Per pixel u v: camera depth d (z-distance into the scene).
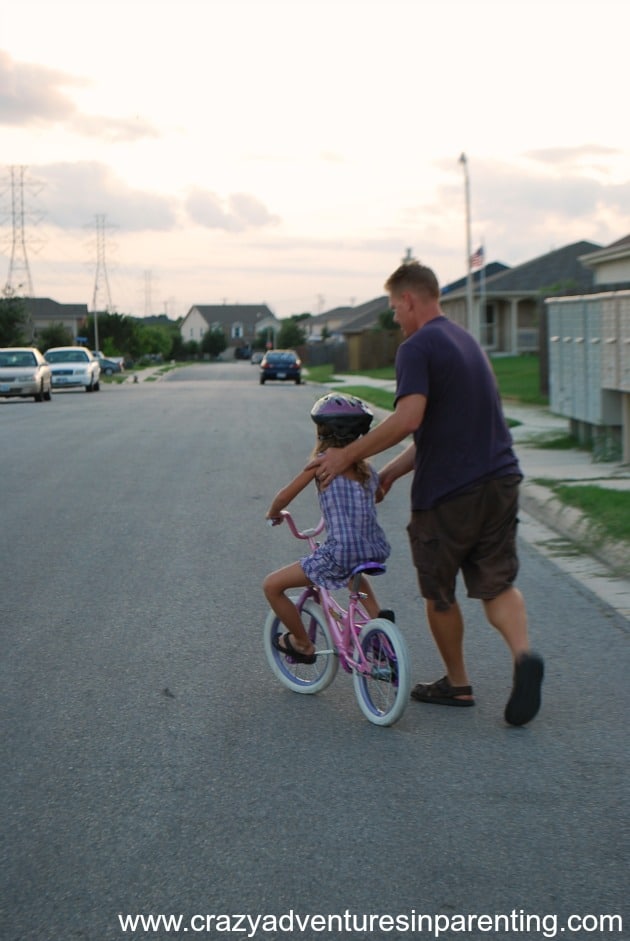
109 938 3.23
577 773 4.44
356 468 5.15
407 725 5.05
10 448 17.27
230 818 4.03
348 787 4.31
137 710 5.28
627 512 9.48
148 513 11.02
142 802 4.18
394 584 7.95
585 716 5.15
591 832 3.89
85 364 39.53
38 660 6.10
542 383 24.86
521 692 4.86
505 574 4.97
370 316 94.38
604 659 6.08
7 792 4.30
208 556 8.91
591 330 13.83
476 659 6.09
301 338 126.62
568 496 10.64
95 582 8.00
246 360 158.25
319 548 5.24
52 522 10.51
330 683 5.45
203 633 6.63
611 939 3.21
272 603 5.41
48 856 3.74
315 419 5.09
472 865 3.64
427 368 4.80
